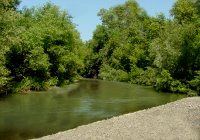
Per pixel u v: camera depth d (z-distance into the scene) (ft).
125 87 187.42
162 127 63.82
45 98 118.52
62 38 173.06
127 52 287.69
